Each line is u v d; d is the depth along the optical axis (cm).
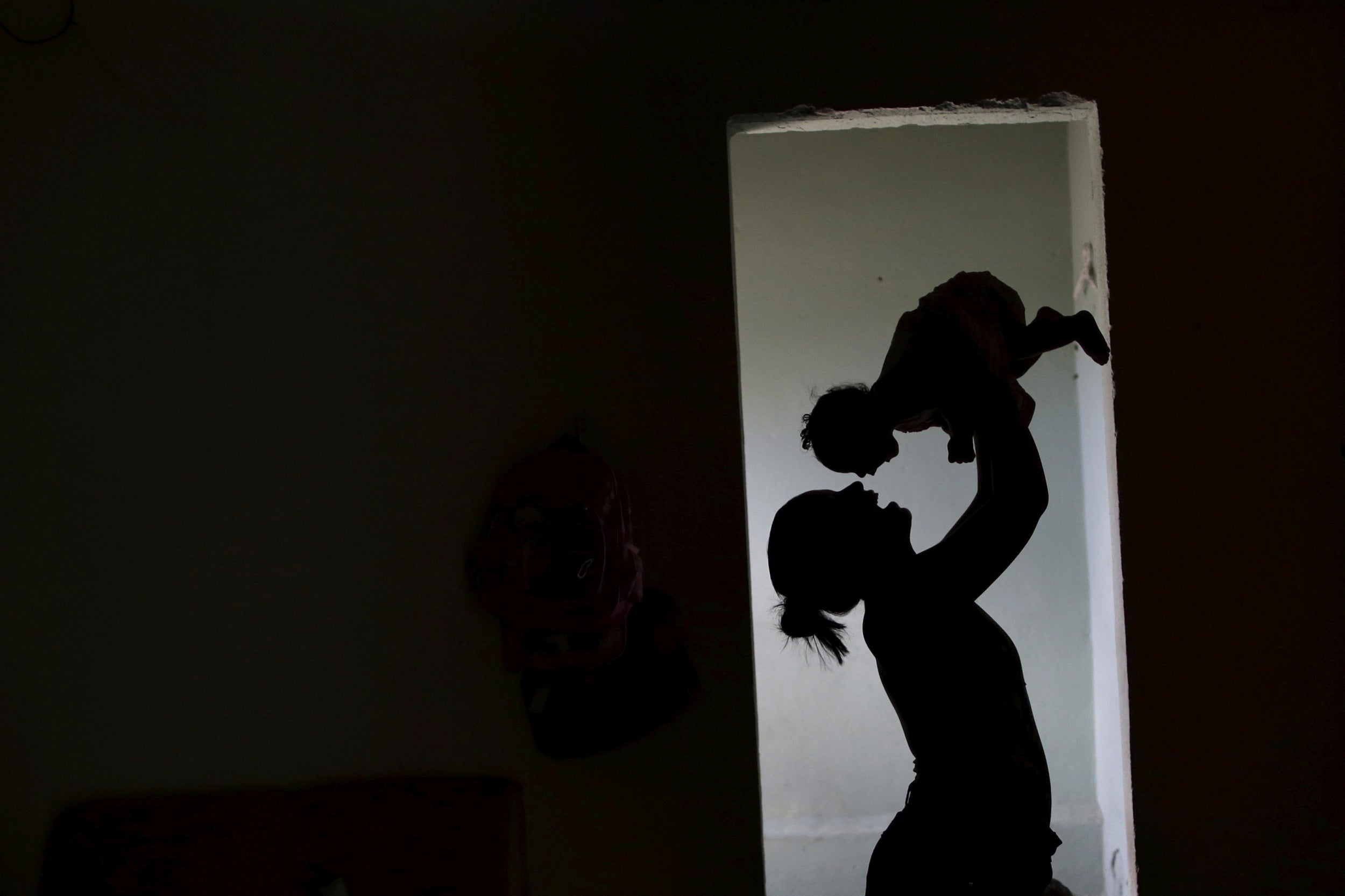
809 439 170
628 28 190
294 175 192
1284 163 190
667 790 189
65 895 183
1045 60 189
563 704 187
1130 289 190
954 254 283
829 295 284
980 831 153
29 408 192
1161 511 190
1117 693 261
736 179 285
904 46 189
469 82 191
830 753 287
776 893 281
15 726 192
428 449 192
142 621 192
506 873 182
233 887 184
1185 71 189
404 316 192
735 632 189
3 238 191
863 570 165
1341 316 191
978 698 157
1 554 192
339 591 192
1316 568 190
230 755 192
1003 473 160
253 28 191
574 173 191
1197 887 189
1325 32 190
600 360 191
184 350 192
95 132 191
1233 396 191
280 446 192
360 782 191
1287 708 190
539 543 182
